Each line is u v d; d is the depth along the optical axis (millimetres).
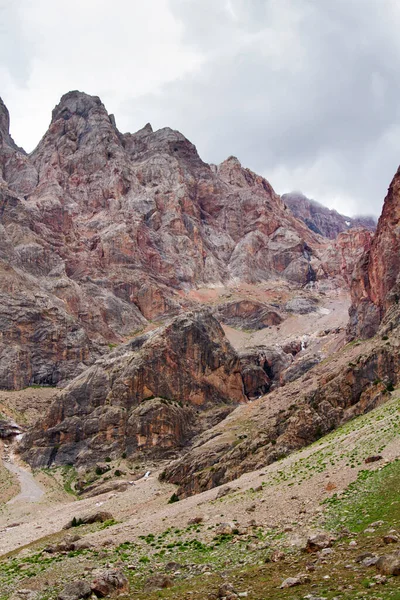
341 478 57594
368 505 46219
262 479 76438
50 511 127438
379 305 165500
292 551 40656
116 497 121188
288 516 52281
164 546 53219
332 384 113938
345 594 27859
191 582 38188
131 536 62031
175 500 102562
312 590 29609
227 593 32344
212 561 43812
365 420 89000
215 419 183125
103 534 69062
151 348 191750
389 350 113375
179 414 175125
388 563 29828
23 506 135750
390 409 86125
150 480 134500
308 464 72125
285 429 109250
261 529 50625
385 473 52594
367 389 108062
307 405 113062
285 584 31406
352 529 41844
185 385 190750
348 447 70750
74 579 44688
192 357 198125
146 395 181750
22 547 82125
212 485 100125
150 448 163625
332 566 33531
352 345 166500
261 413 151125
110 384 185000
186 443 168500
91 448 168250
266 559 39594
